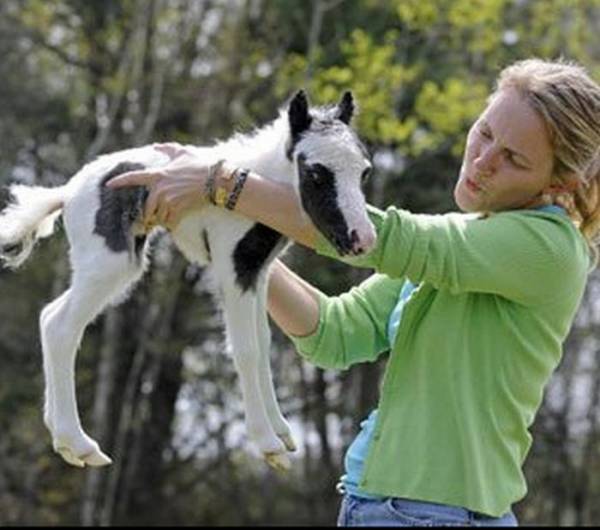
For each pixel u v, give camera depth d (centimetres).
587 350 2234
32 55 2302
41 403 2189
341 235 401
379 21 2034
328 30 2100
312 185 412
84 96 2278
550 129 397
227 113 2077
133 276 450
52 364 446
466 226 392
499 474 398
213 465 2333
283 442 436
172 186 427
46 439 2197
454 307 399
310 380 2316
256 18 2152
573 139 398
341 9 2067
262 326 444
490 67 1847
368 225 395
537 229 393
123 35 2192
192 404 2373
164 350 2159
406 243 389
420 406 396
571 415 2273
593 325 2148
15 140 2244
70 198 457
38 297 2178
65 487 2214
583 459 2230
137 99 2034
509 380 398
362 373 2145
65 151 2312
